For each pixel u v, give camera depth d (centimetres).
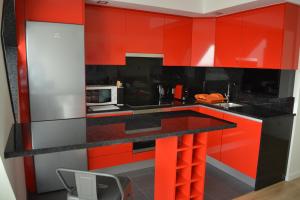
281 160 309
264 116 283
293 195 282
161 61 402
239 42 332
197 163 220
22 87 250
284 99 306
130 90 382
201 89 430
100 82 357
